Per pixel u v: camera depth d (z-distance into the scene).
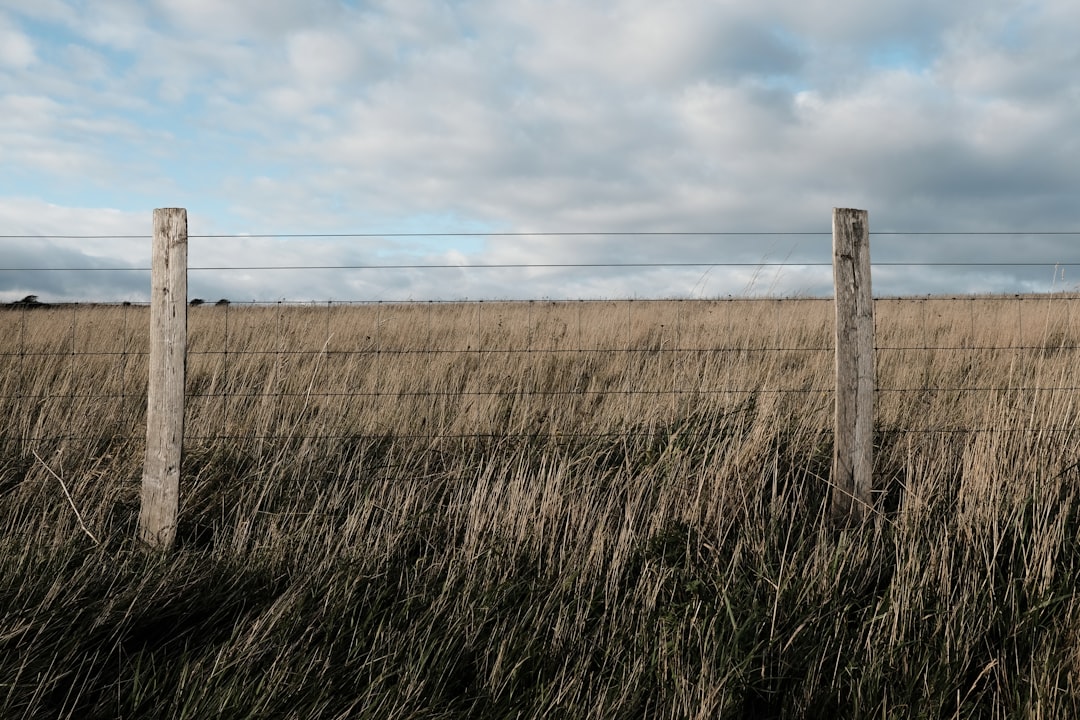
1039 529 3.59
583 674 2.79
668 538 3.63
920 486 3.80
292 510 3.89
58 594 3.06
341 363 6.41
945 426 4.71
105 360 6.64
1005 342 6.18
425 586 3.29
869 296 3.98
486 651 2.92
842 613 3.14
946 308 7.76
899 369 5.89
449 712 2.62
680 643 2.90
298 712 2.52
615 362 6.63
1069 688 2.70
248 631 2.97
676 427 4.73
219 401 5.14
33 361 6.61
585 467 4.47
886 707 2.74
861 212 3.99
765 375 5.34
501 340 7.91
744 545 3.62
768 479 4.24
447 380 6.03
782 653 2.94
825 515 3.99
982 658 2.95
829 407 4.95
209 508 4.03
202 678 2.65
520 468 4.05
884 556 3.57
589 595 3.31
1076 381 4.64
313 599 3.19
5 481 4.42
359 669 2.77
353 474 4.44
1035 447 4.13
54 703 2.62
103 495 4.06
